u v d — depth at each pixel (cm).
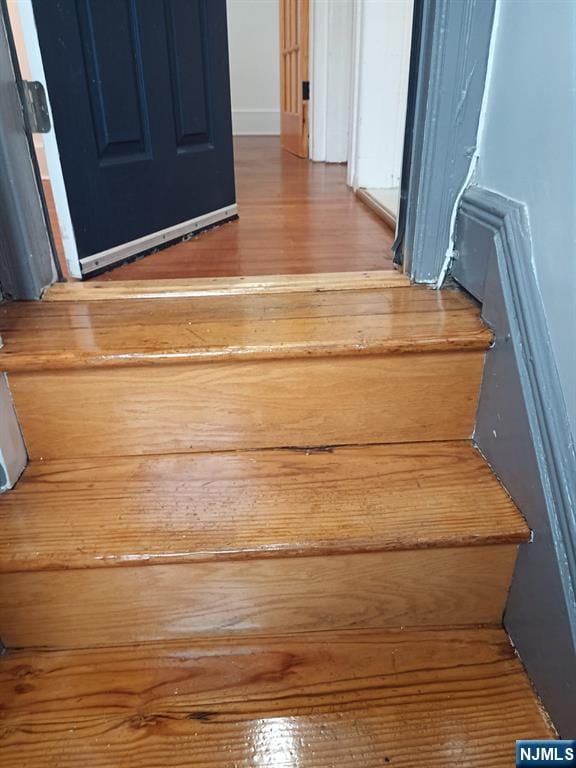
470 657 79
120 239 131
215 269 128
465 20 83
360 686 75
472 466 86
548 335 70
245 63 489
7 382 82
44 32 101
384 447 92
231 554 73
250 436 90
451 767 66
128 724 71
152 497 81
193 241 156
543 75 70
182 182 151
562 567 67
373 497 81
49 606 77
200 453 91
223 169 170
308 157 334
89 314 95
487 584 81
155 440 89
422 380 87
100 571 75
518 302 75
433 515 77
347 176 252
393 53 208
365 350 83
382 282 105
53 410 85
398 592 81
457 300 96
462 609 83
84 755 68
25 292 100
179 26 140
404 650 80
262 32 479
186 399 86
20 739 69
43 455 89
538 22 70
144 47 130
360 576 79
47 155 108
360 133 221
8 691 74
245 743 69
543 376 70
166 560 72
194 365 83
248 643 81
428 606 82
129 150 131
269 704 73
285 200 215
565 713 67
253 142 450
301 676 76
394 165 226
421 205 97
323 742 69
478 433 90
